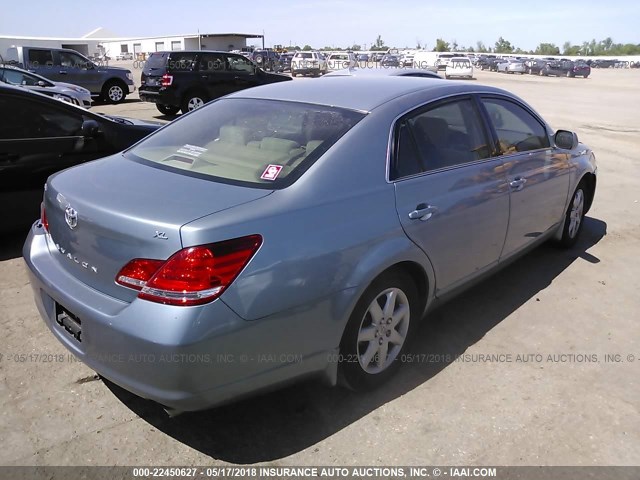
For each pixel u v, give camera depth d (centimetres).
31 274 288
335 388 308
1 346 340
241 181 267
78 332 258
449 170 332
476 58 7194
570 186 479
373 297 282
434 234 310
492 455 260
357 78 380
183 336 215
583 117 1709
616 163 973
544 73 5325
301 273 242
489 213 357
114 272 238
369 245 270
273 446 263
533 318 394
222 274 221
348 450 262
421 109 329
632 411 294
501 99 405
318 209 256
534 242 443
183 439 267
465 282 357
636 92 3006
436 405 295
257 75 1598
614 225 616
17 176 502
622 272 481
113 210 240
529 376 322
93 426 273
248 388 239
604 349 355
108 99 1905
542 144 441
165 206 240
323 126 298
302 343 250
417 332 355
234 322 224
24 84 1408
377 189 284
